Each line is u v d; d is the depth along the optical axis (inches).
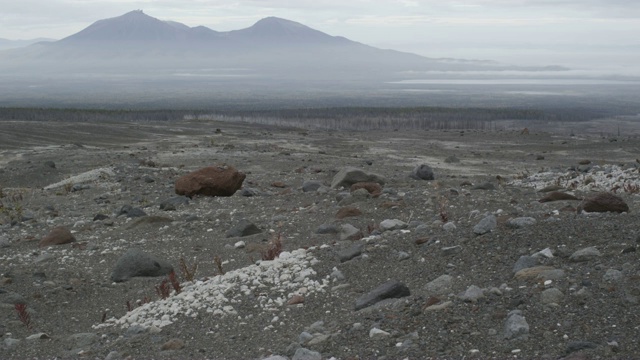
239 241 586.6
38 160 1491.1
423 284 386.0
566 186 894.4
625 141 2297.0
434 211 634.8
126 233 658.2
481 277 376.8
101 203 857.5
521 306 324.2
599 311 307.0
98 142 2086.6
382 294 366.6
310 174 1131.3
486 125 4493.1
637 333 282.0
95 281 513.0
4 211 823.1
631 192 740.0
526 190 785.6
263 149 1857.8
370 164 1496.1
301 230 615.8
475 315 324.2
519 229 446.9
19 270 544.1
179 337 366.9
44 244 630.5
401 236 490.6
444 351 294.0
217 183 831.7
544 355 275.6
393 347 306.0
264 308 391.9
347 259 451.5
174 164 1412.4
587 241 404.5
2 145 1882.4
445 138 2541.8
